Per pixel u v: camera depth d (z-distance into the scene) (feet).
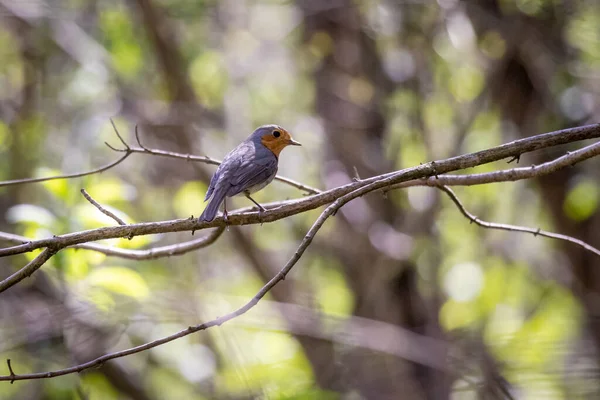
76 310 36.86
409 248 44.06
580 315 46.75
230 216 19.66
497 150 18.57
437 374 45.11
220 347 44.27
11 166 47.34
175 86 49.26
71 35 49.47
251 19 52.06
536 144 18.49
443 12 43.50
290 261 17.61
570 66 41.91
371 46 45.83
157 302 40.29
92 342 39.65
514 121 44.52
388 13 45.32
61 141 48.75
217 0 50.47
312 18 47.60
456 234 50.98
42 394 40.14
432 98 46.78
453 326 47.67
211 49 51.24
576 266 45.83
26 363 39.73
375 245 44.60
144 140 50.14
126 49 47.96
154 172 50.37
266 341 46.78
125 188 31.91
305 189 25.05
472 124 44.98
